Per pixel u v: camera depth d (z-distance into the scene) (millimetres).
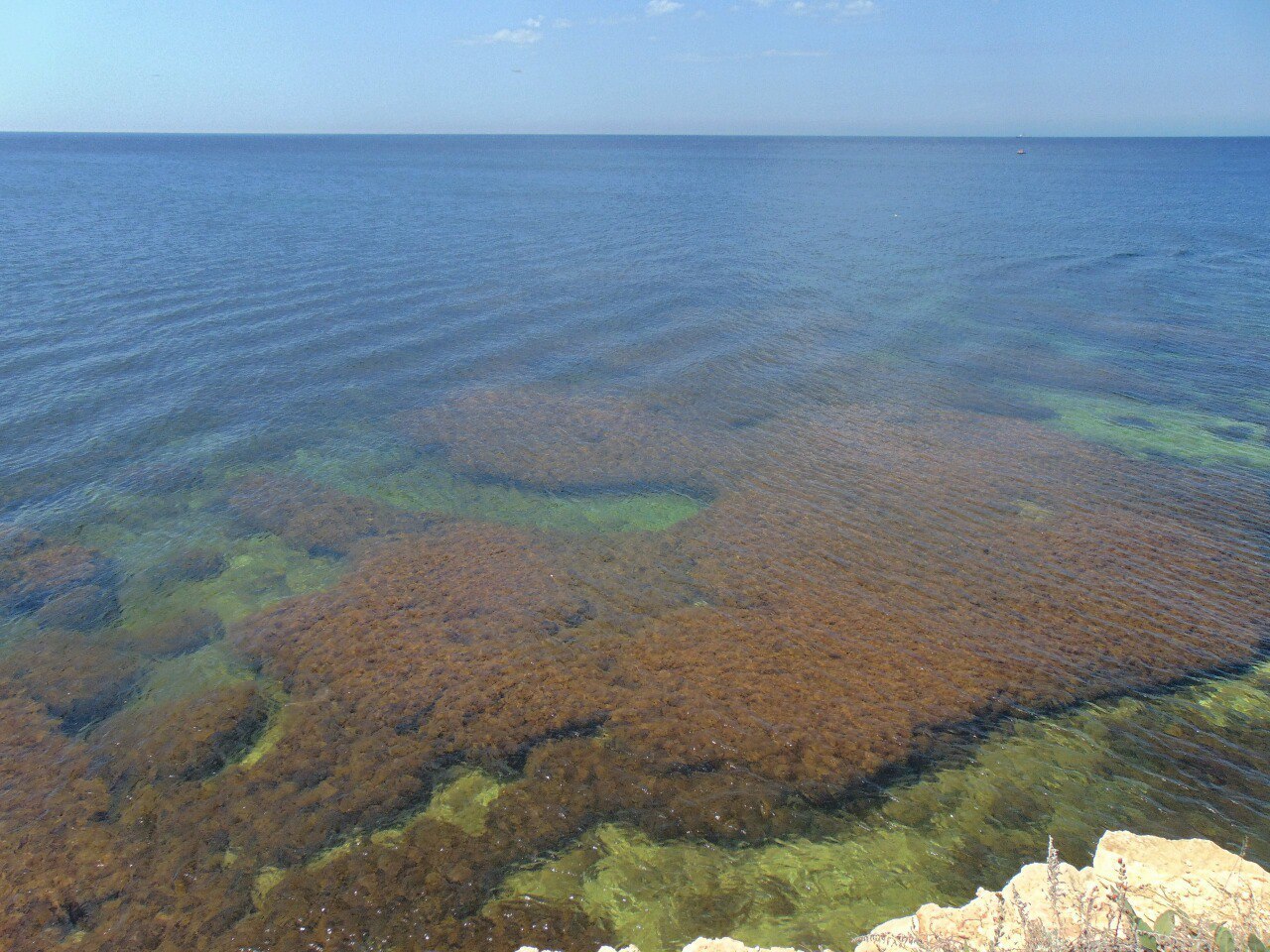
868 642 11219
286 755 9141
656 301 28734
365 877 7664
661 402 19828
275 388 19828
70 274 28984
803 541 13812
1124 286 32969
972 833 8250
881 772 9016
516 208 55406
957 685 10391
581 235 42969
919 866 7867
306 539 13727
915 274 34438
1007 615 11867
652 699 10047
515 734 9461
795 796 8648
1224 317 28391
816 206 59438
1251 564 13297
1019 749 9383
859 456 17156
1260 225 50406
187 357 21422
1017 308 29141
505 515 14672
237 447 16797
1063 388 21422
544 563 13125
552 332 24891
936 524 14438
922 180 86312
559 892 7543
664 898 7484
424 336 24062
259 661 10742
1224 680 10594
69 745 9281
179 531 13820
